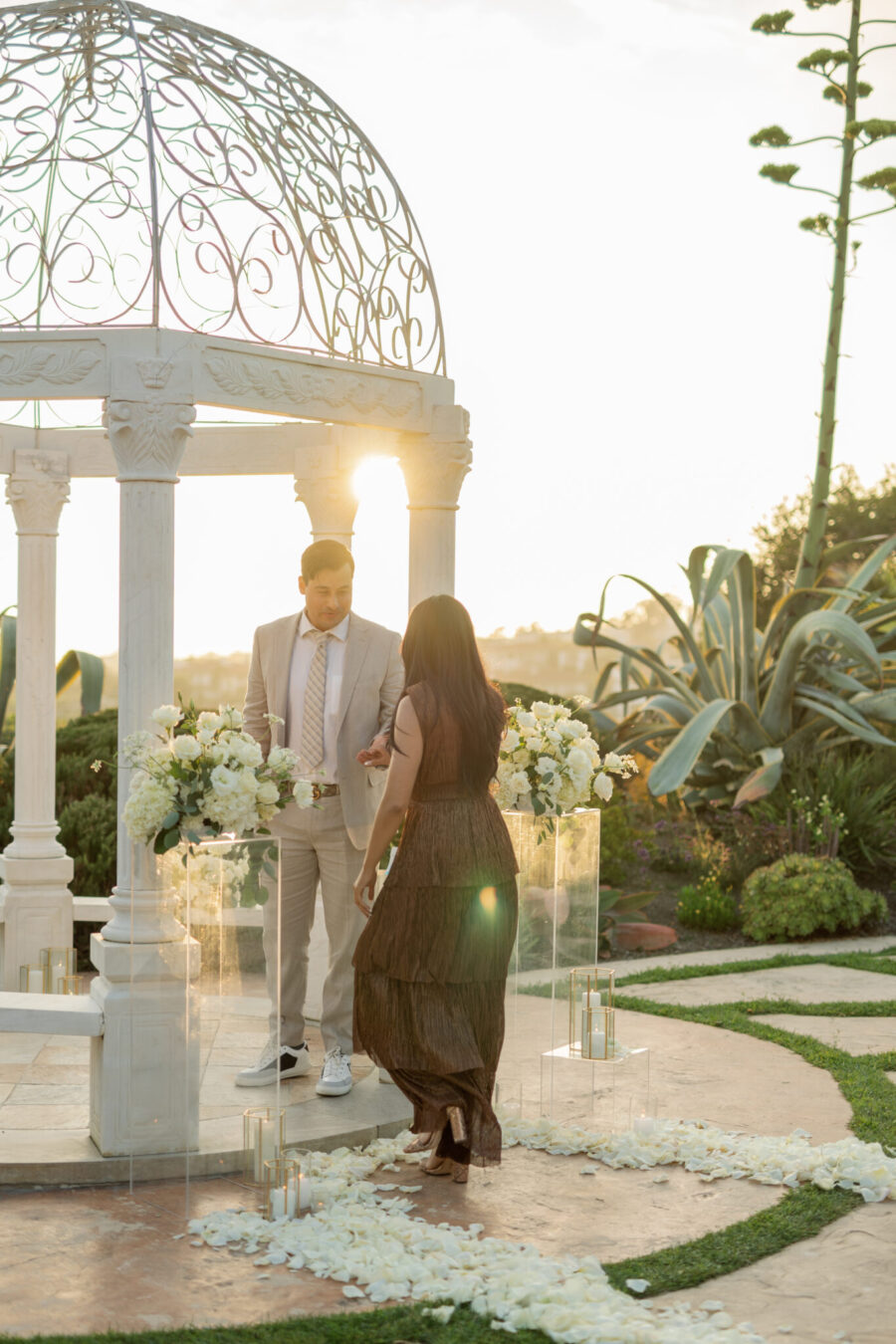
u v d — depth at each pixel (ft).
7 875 19.36
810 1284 10.08
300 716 14.80
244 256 13.64
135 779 12.41
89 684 26.53
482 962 12.34
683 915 28.53
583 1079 14.06
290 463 18.75
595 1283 9.85
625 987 22.56
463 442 15.62
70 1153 12.45
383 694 14.87
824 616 31.30
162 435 12.57
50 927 19.40
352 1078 15.19
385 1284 9.86
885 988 22.56
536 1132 13.87
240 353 13.29
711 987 22.63
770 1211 11.60
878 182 31.83
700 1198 12.03
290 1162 11.50
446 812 12.34
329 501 18.45
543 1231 11.18
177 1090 12.52
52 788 19.84
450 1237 10.69
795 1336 9.16
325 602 14.44
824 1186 12.19
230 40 15.21
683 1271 10.20
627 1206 11.82
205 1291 9.82
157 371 12.48
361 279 15.17
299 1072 15.26
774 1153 12.96
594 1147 13.39
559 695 33.83
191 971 12.55
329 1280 10.07
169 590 12.85
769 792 31.09
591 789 14.80
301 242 14.24
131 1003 12.32
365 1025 12.51
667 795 35.40
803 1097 15.43
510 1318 9.28
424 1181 12.43
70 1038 17.19
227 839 12.63
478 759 12.34
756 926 27.63
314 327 14.30
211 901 12.59
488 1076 12.55
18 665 19.63
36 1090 14.83
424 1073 12.25
